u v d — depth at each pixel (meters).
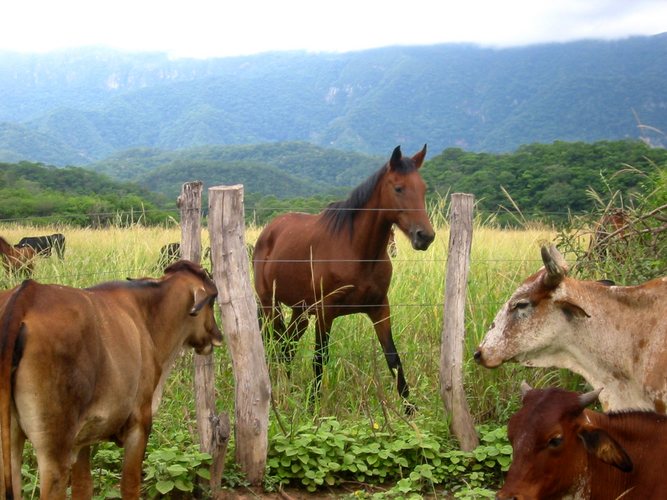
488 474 6.22
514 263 8.65
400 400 7.25
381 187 7.87
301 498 5.91
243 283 5.98
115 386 4.71
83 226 19.09
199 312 5.68
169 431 6.51
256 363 6.00
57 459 4.29
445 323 6.60
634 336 5.82
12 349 4.09
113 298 5.12
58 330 4.26
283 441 6.19
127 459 5.09
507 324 6.02
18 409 4.21
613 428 4.37
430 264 9.59
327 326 7.88
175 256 9.70
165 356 5.56
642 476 4.30
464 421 6.54
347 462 6.12
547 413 4.13
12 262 10.43
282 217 8.86
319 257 7.99
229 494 5.85
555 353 6.06
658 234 7.47
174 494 5.78
